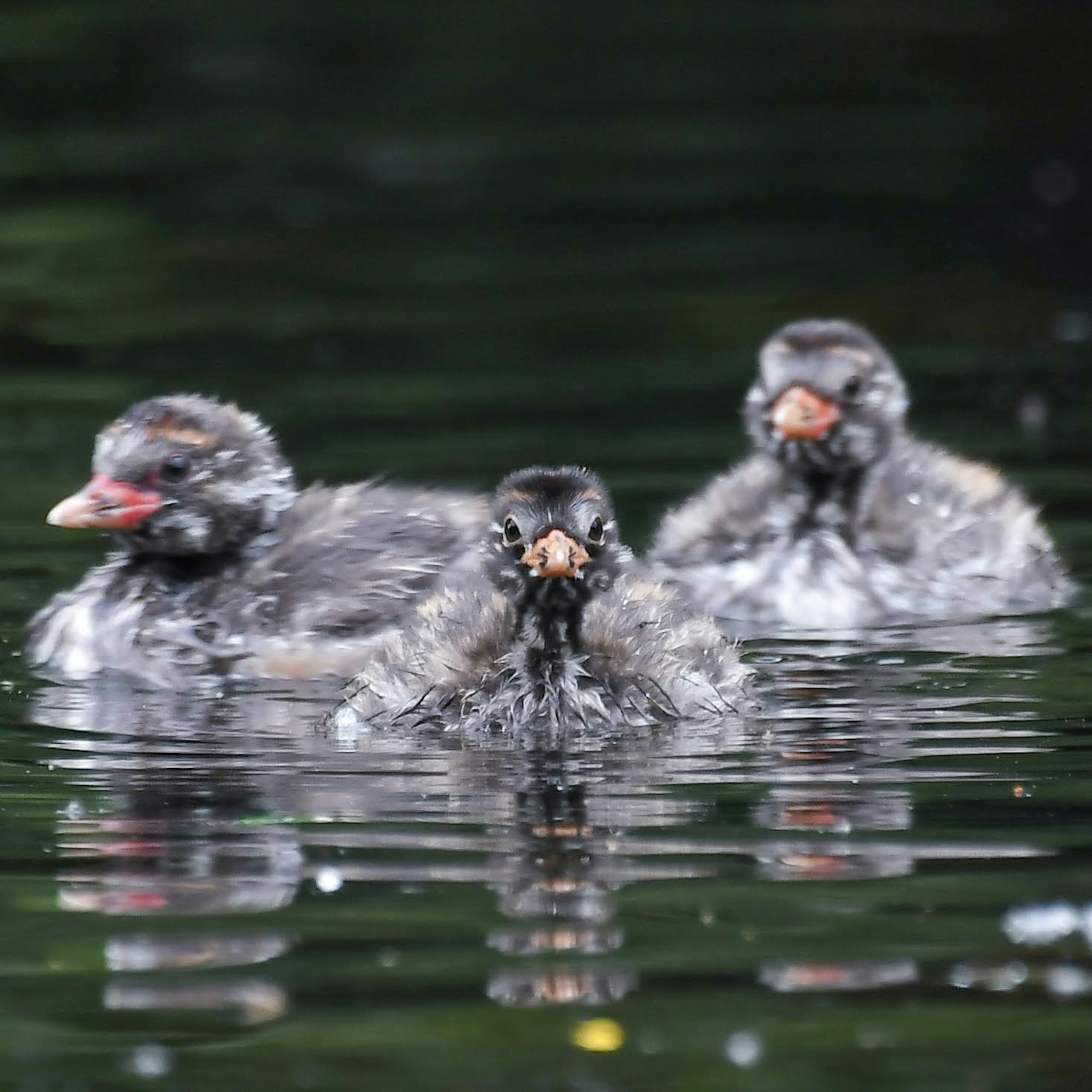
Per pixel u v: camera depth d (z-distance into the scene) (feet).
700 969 29.76
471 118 110.52
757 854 33.96
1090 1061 27.20
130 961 30.27
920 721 41.93
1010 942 30.42
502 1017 28.50
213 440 50.26
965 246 89.04
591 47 124.16
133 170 99.55
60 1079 27.32
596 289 83.35
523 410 67.41
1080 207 94.07
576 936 30.89
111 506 49.21
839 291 82.89
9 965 30.14
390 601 48.62
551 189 98.27
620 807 36.52
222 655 48.03
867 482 55.93
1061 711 42.55
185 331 77.46
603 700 42.42
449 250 89.30
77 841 34.99
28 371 72.33
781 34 125.90
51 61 116.57
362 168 101.45
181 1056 27.66
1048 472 61.77
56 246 88.79
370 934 31.01
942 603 53.16
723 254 88.33
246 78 115.96
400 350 74.90
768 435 56.49
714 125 108.68
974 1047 27.55
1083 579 53.83
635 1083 26.89
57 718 43.45
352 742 41.37
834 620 52.08
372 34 125.70
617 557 44.98
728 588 53.47
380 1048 27.78
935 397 69.77
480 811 36.42
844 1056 27.37
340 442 63.36
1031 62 118.52
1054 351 75.15
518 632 43.21
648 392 69.72
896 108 111.24
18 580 53.26
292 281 84.58
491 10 131.44
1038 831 34.81
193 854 34.32
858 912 31.55
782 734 41.22
